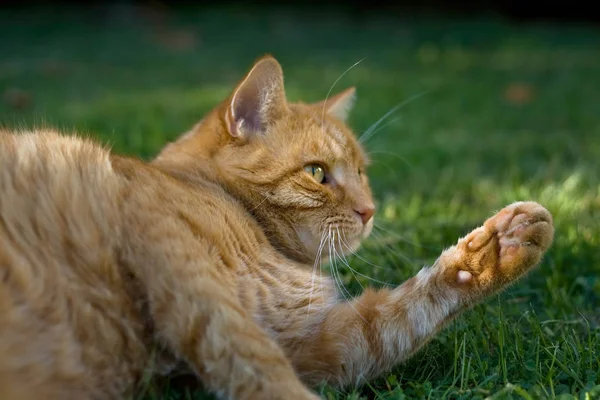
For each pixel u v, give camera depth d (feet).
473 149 4.61
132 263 2.39
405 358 2.63
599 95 6.53
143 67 7.40
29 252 2.33
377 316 2.62
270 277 2.58
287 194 2.75
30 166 2.41
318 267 2.79
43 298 2.31
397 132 4.96
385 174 4.06
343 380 2.58
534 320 2.73
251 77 2.77
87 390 2.34
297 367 2.56
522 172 4.08
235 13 11.30
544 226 2.64
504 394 2.42
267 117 2.80
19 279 2.30
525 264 2.65
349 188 2.84
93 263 2.37
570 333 2.72
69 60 7.64
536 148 4.65
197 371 2.38
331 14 11.71
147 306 2.39
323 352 2.57
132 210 2.42
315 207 2.78
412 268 3.05
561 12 11.70
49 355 2.31
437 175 4.07
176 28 9.97
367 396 2.54
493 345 2.67
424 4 12.12
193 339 2.36
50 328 2.31
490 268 2.65
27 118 4.60
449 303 2.66
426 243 3.28
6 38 8.80
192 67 7.47
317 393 2.48
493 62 8.30
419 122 5.30
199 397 2.41
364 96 6.10
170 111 5.14
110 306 2.37
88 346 2.34
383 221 3.37
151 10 11.03
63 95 5.79
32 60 7.54
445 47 9.19
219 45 8.96
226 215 2.56
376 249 3.16
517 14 11.82
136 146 4.00
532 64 8.17
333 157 2.83
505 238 2.64
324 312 2.62
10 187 2.37
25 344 2.29
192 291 2.37
